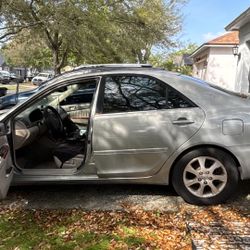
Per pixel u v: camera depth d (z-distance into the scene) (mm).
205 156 4418
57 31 18062
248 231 3805
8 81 47406
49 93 4684
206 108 4453
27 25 17562
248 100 4605
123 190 5016
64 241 3709
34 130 4930
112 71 4680
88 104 6941
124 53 22578
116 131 4441
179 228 3936
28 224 4086
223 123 4375
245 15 14141
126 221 4109
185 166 4449
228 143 4359
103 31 18922
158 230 3895
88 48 19062
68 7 16844
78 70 5023
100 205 4562
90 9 17547
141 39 22547
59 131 5539
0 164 3943
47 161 5074
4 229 3986
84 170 4562
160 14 23391
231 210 4336
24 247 3609
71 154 4875
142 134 4418
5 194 4137
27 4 16766
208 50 25172
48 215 4305
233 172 4410
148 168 4480
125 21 21625
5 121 4578
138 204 4570
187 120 4402
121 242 3660
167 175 4520
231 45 24094
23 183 4637
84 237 3777
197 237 3691
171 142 4406
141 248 3537
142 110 4496
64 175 4613
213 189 4441
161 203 4586
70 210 4430
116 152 4457
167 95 4527
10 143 4547
